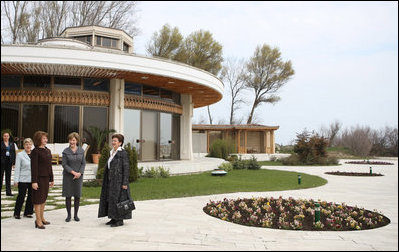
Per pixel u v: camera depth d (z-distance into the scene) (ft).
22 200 19.90
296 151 80.89
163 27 99.04
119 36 55.52
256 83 124.47
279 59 123.24
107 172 18.71
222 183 37.37
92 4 84.89
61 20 84.48
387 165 78.79
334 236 16.55
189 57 101.40
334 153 117.91
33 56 35.68
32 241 14.94
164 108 52.54
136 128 48.34
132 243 14.78
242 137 108.78
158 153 51.96
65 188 19.07
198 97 62.28
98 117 45.29
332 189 34.83
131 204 18.20
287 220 19.77
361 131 114.83
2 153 27.20
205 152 95.14
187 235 16.29
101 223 18.71
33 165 17.63
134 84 48.42
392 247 14.66
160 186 33.94
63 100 43.50
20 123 42.86
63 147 41.78
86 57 37.37
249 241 15.42
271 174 50.57
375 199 28.17
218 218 20.30
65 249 13.78
